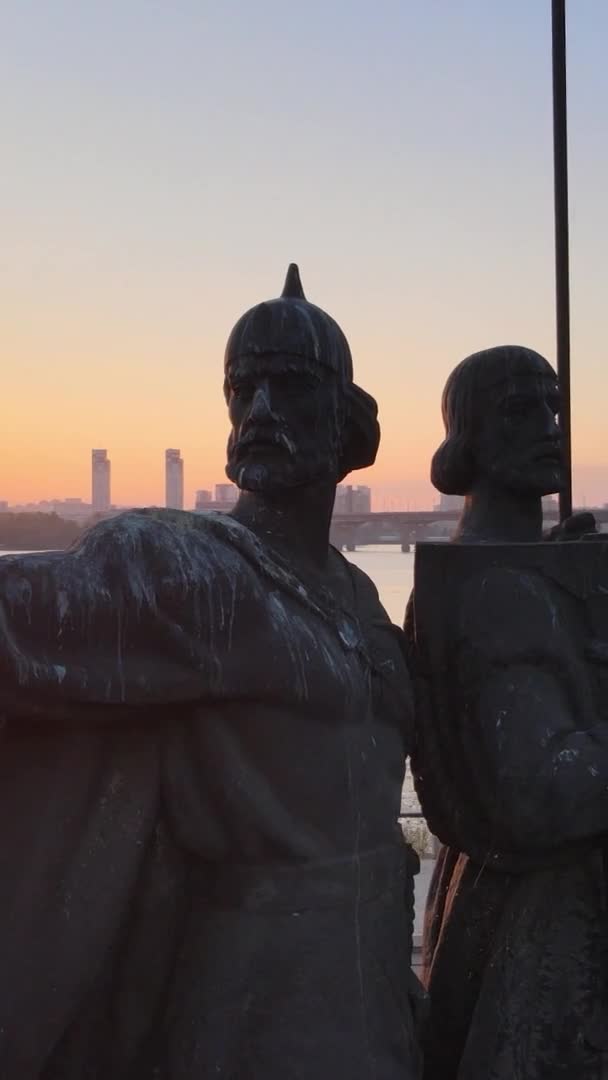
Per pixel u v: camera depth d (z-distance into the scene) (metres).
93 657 1.97
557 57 3.89
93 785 2.11
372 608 2.51
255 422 2.27
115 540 2.03
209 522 2.16
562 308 3.79
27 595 1.93
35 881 2.04
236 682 2.10
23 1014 2.02
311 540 2.38
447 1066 2.66
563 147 3.87
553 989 2.51
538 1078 2.48
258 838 2.15
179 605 2.03
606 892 2.54
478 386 2.78
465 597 2.57
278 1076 2.09
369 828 2.30
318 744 2.20
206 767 2.13
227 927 2.16
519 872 2.55
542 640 2.52
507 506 2.80
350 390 2.46
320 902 2.18
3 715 1.95
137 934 2.20
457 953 2.66
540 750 2.43
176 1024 2.14
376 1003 2.24
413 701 2.55
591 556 2.61
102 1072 2.22
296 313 2.30
